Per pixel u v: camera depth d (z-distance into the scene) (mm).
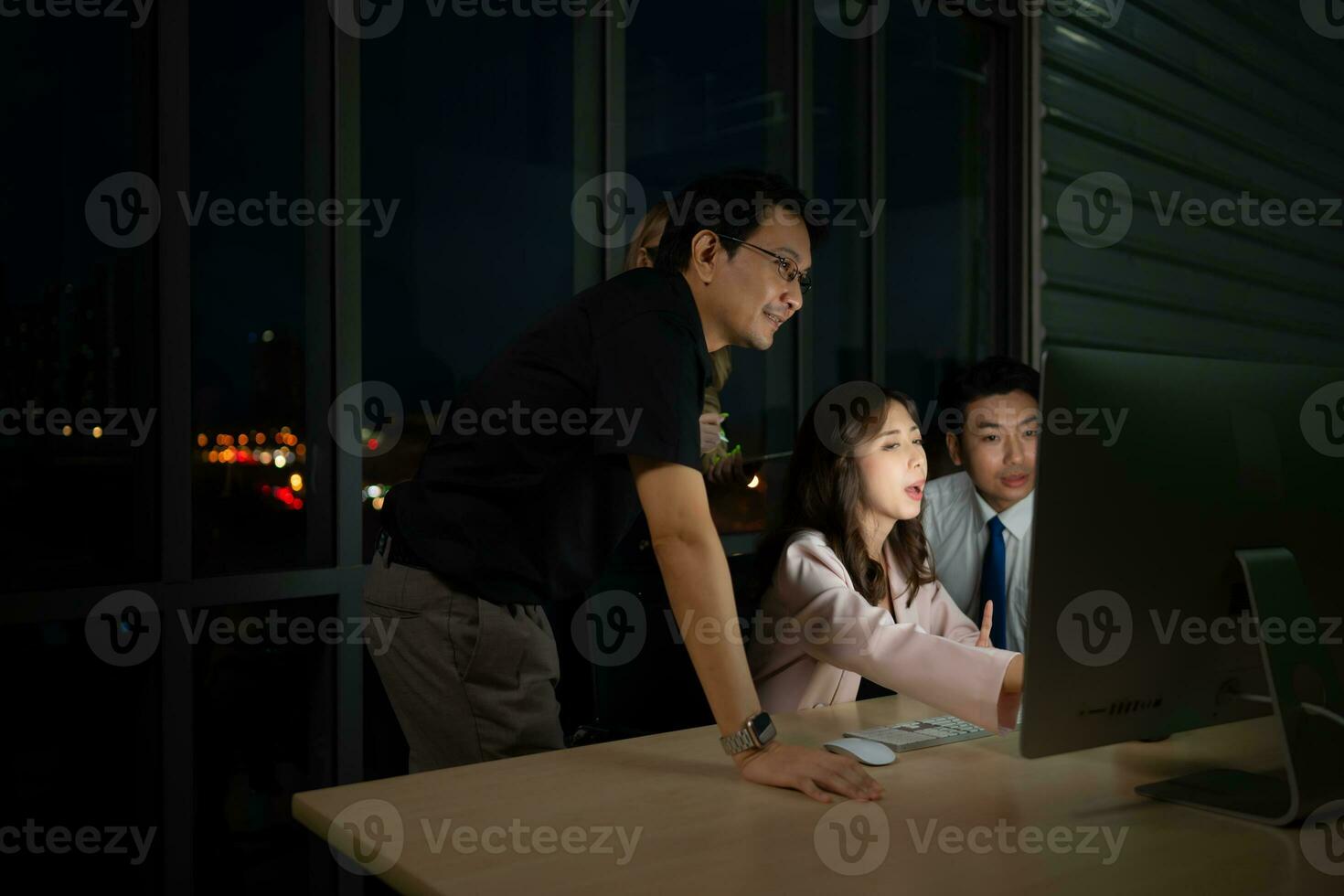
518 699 1773
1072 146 4027
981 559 2650
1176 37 4508
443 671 1726
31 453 1981
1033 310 3869
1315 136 5406
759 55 3137
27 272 1975
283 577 2193
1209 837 1049
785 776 1201
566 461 1617
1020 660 1396
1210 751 1363
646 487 1360
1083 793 1191
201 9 2154
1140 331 4359
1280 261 5195
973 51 3814
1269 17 5059
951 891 914
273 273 2252
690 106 2971
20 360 1970
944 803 1153
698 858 993
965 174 3805
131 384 2064
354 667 2312
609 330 1446
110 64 2045
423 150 2504
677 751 1380
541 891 917
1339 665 1207
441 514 1688
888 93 3518
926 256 3662
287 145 2268
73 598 1928
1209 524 1114
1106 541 1058
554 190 2725
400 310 2479
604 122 2758
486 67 2600
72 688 2031
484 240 2607
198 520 2176
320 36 2271
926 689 1446
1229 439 1136
